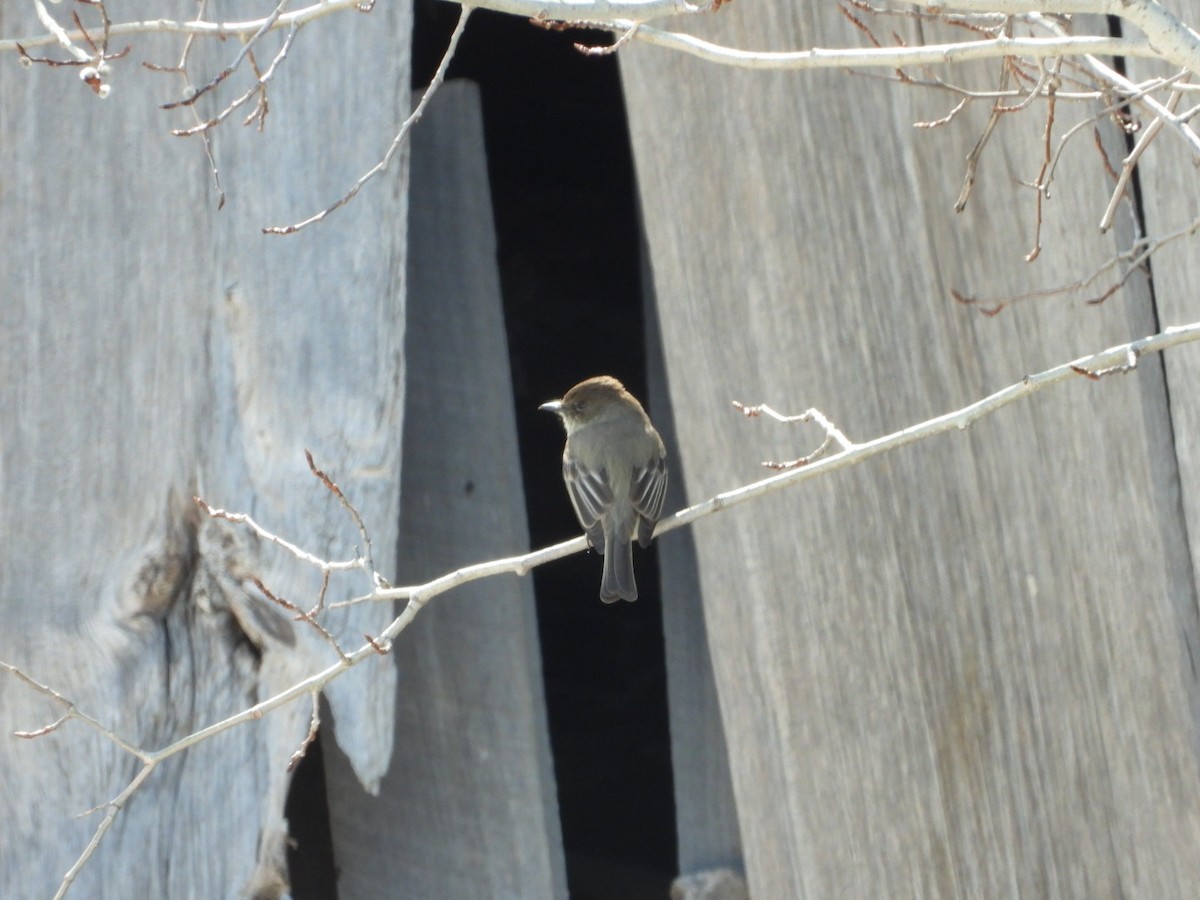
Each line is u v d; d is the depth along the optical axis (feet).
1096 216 30.60
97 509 31.40
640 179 33.94
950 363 31.71
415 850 37.22
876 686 31.89
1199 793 30.17
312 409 31.42
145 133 32.17
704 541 33.22
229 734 31.04
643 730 50.85
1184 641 30.25
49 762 30.94
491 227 38.34
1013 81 30.91
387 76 32.63
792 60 20.84
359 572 31.09
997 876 31.30
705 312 33.27
